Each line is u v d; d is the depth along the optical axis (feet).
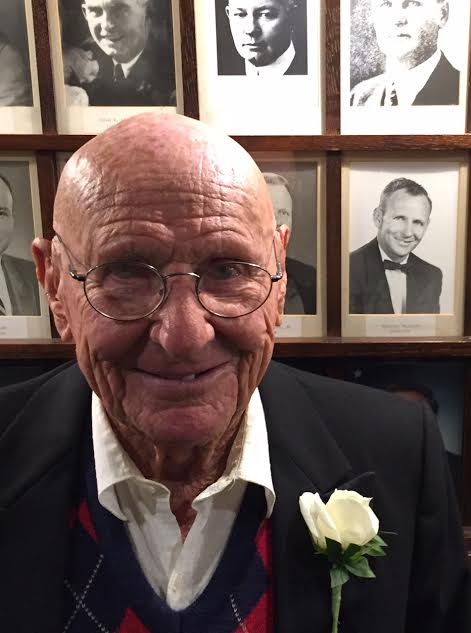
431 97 2.86
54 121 2.81
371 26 2.81
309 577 1.90
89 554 1.85
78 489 1.95
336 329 3.03
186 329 1.45
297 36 2.83
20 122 2.84
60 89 2.82
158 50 2.82
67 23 2.78
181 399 1.55
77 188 1.51
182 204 1.43
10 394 2.19
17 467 1.95
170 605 1.82
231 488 1.93
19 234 2.95
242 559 1.87
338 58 2.80
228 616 1.80
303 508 1.83
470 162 2.91
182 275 1.46
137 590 1.76
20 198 2.92
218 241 1.46
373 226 2.97
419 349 2.96
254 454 1.95
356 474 2.12
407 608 2.24
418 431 2.25
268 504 1.93
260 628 1.84
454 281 3.02
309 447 2.13
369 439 2.19
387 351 2.95
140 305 1.49
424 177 2.94
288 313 3.06
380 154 2.91
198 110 2.84
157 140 1.47
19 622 1.74
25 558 1.79
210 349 1.54
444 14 2.80
